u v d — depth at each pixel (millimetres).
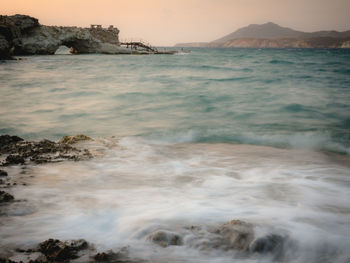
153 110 11555
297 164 5766
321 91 15727
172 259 2352
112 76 24672
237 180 4746
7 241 2627
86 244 2559
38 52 66750
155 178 4801
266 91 15766
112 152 6477
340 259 2404
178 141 7734
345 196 3990
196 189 4262
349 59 54469
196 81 20500
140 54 89500
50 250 2428
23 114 10773
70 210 3354
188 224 2949
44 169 5137
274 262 2381
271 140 7789
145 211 3330
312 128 8914
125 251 2459
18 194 3850
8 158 5520
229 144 7457
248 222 2902
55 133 8578
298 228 2867
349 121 9781
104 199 3736
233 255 2432
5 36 49906
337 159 6184
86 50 82938
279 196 3971
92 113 11008
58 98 14016
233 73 26734
